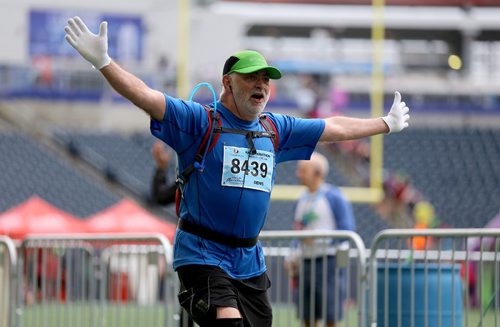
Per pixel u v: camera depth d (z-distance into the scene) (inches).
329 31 4808.1
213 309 721.6
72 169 3339.1
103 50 690.2
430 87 4670.3
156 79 3732.8
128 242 1167.6
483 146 3762.3
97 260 1238.9
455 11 4835.1
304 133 771.4
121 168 3361.2
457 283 993.5
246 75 730.8
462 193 3526.1
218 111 741.3
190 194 735.1
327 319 1130.0
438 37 4849.9
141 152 3452.3
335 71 4279.0
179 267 743.1
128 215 2283.5
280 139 764.0
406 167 3649.1
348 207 1285.7
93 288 1199.6
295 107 3828.7
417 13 4817.9
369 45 4884.4
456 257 1008.9
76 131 3553.2
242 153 735.1
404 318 992.2
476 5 4785.9
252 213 740.7
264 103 739.4
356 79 4591.5
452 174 3607.3
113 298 1226.0
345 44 4940.9
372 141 3425.2
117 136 3528.5
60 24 4025.6
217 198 730.8
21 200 3208.7
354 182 3427.7
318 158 1290.6
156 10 4114.2
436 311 983.6
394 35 4869.6
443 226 3422.7
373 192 3378.4
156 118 715.4
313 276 1097.4
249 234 744.3
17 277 1206.3
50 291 1235.2
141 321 1242.6
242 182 733.3
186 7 3666.3
